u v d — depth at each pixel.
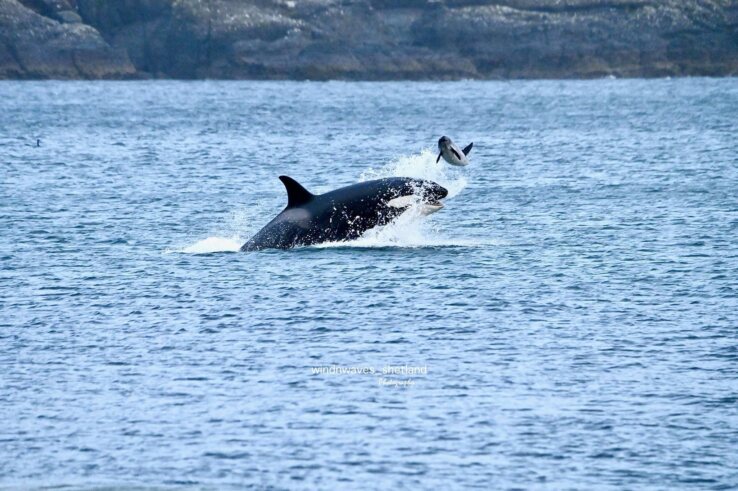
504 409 71.38
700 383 75.94
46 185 194.50
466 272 109.31
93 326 91.00
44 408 72.25
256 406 72.19
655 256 118.38
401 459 64.31
